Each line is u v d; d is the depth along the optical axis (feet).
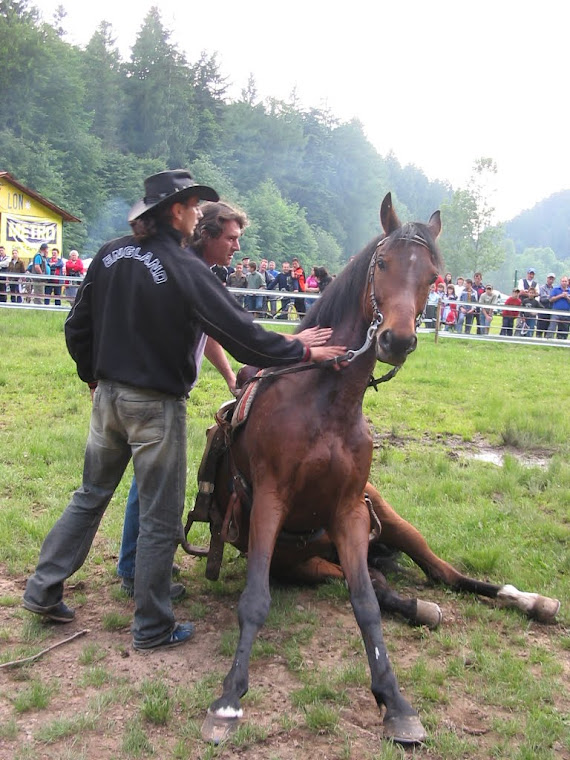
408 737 9.23
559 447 26.30
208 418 27.09
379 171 289.33
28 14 183.52
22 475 19.22
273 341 10.69
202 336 12.62
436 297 61.52
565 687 11.00
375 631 9.95
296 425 10.83
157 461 11.00
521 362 48.11
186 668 11.00
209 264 12.52
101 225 173.37
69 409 27.30
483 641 12.25
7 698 10.03
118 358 10.85
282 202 219.00
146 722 9.65
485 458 24.68
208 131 232.32
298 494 10.99
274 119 260.62
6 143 150.92
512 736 9.75
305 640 11.95
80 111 178.60
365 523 11.09
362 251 11.64
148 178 10.98
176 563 14.90
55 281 61.41
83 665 10.94
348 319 11.62
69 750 8.99
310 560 14.11
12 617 12.24
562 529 16.99
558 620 13.04
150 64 217.56
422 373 40.47
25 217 78.33
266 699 10.27
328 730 9.61
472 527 17.13
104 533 16.08
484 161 201.05
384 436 26.63
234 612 12.92
